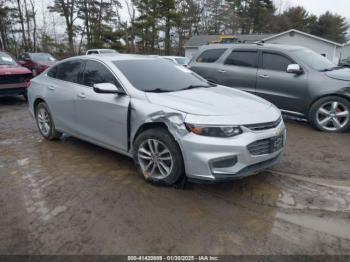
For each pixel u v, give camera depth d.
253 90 6.97
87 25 38.66
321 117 6.15
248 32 52.47
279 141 3.63
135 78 4.15
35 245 2.70
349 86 5.70
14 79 9.10
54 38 42.62
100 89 3.82
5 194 3.57
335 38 59.44
